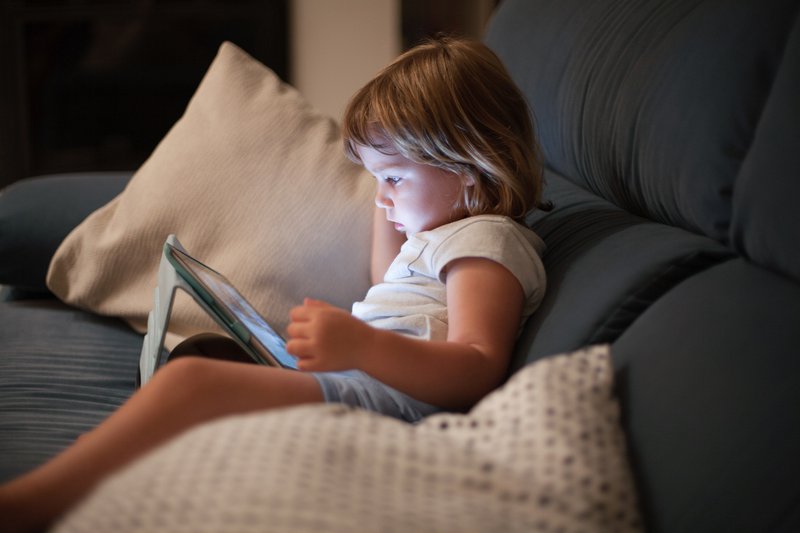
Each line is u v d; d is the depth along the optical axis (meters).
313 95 3.63
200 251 1.39
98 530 0.57
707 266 0.86
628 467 0.69
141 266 1.43
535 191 1.11
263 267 1.35
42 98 3.55
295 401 0.87
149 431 0.77
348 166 1.42
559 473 0.65
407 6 3.72
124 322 1.48
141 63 3.59
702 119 0.88
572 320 0.89
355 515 0.55
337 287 1.36
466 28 3.82
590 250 1.00
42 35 3.49
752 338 0.71
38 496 0.70
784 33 0.84
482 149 1.05
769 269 0.77
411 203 1.07
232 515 0.55
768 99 0.78
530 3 1.56
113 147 3.67
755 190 0.76
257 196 1.40
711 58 0.91
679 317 0.79
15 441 1.03
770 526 0.61
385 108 1.04
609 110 1.10
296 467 0.59
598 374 0.75
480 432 0.69
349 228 1.37
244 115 1.46
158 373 0.82
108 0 3.47
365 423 0.66
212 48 3.59
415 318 1.01
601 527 0.63
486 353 0.91
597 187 1.20
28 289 1.60
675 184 0.92
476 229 1.00
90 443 0.75
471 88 1.07
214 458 0.60
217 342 1.09
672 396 0.73
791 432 0.64
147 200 1.44
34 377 1.24
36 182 1.66
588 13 1.29
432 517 0.57
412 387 0.88
